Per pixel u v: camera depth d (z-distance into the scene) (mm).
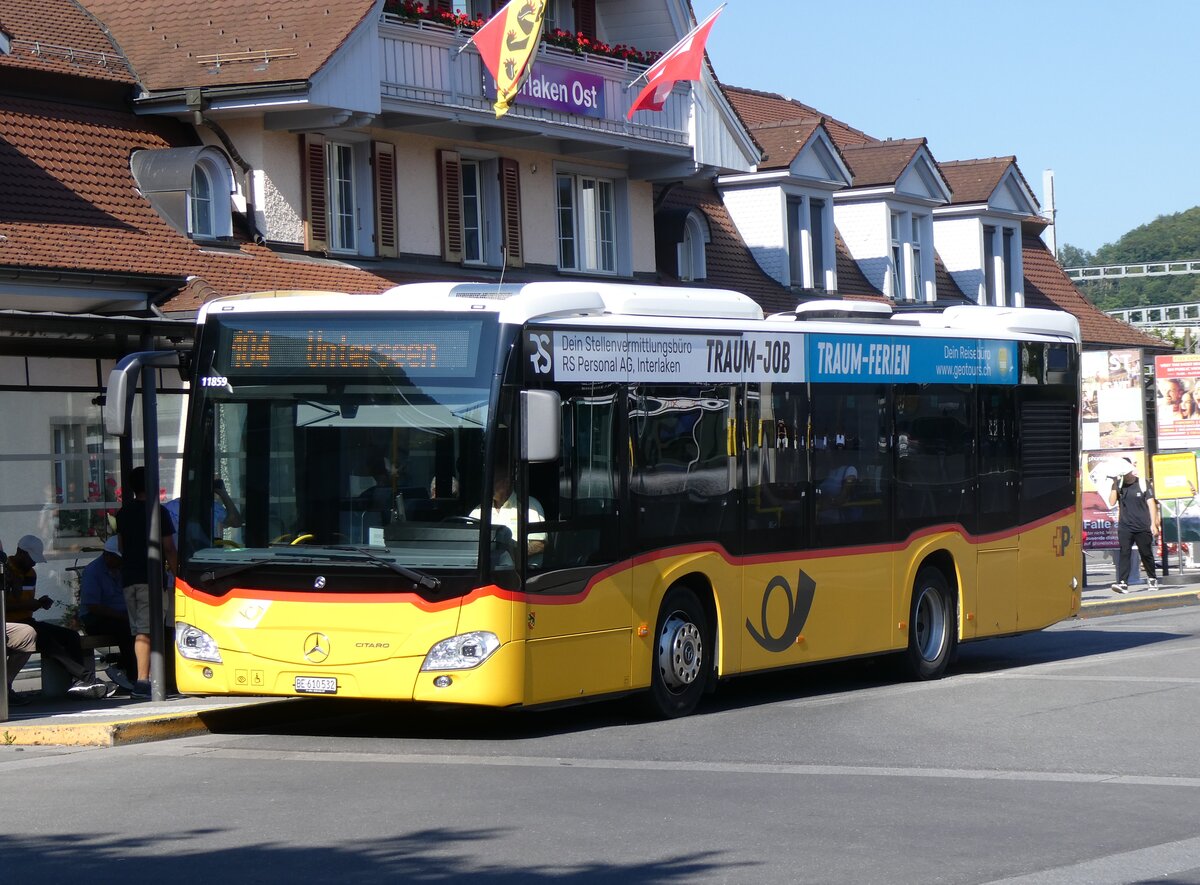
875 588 15734
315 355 12398
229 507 12523
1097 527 29625
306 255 25297
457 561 11898
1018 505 17797
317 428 12344
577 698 12523
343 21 24641
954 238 44281
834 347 15344
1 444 16953
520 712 14289
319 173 25531
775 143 36719
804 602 14859
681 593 13672
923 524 16359
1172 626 22734
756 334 14469
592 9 31312
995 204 44281
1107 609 25375
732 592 14086
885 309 16609
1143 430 29484
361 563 12055
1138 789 10305
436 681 11891
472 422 11977
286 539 12336
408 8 25969
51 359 16750
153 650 14297
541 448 11844
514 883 7785
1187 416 29906
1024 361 17984
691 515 13664
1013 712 13852
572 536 12492
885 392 15945
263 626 12273
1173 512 30688
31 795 10320
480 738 12734
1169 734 12578
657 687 13469
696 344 13797
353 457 12242
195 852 8508
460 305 12148
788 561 14688
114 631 15148
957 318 17406
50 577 17438
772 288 36219
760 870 8023
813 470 15008
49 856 8492
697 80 29375
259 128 24719
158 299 21891
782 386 14711
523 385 12141
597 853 8414
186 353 13758
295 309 12500
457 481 11977
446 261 27719
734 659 14109
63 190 21969
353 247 26344
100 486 17953
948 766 11195
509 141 28734
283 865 8180
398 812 9516
